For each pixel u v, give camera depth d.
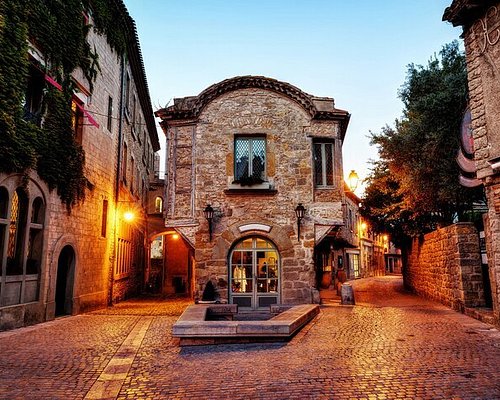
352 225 35.00
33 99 10.69
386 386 5.01
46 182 10.70
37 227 10.40
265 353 6.81
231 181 13.70
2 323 8.90
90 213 13.31
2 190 9.10
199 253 13.41
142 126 23.25
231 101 14.25
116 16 15.37
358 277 37.78
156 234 25.00
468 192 12.47
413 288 19.64
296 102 14.27
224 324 7.64
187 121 14.14
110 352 6.98
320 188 13.88
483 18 8.50
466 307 11.10
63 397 4.75
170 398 4.72
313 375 5.49
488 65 8.34
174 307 14.56
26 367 5.98
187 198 13.75
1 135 8.80
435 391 4.81
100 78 14.16
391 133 14.24
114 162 15.83
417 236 17.86
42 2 10.53
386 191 17.77
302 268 13.33
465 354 6.54
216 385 5.15
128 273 18.83
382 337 8.01
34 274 10.23
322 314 11.41
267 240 13.68
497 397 4.60
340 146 14.14
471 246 11.52
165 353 6.92
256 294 13.38
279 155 13.97
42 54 10.66
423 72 13.73
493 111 8.17
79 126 12.72
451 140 12.12
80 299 12.48
